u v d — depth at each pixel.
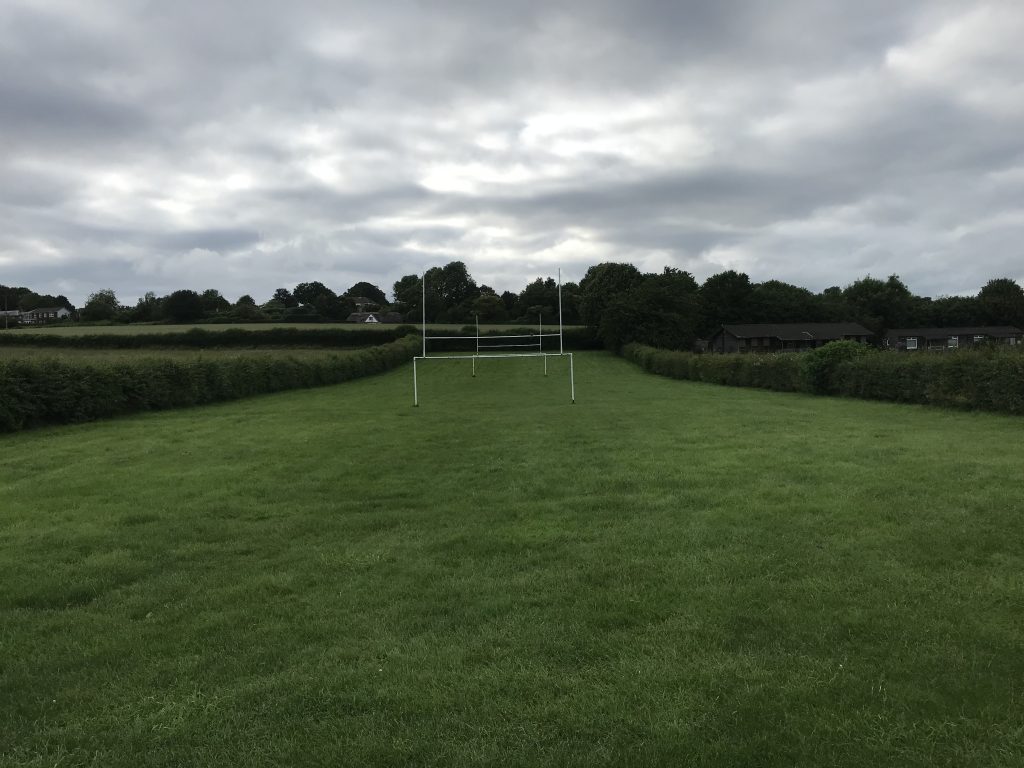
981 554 5.52
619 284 63.59
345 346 52.97
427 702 3.41
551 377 38.16
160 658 4.04
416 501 8.01
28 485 9.25
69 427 16.14
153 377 20.39
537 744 3.05
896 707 3.27
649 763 2.89
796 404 20.55
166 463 10.92
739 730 3.12
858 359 22.84
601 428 14.62
